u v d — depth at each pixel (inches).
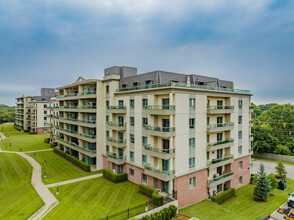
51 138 2682.1
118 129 1310.3
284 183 1339.8
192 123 1098.7
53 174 1430.9
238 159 1366.9
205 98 1156.5
